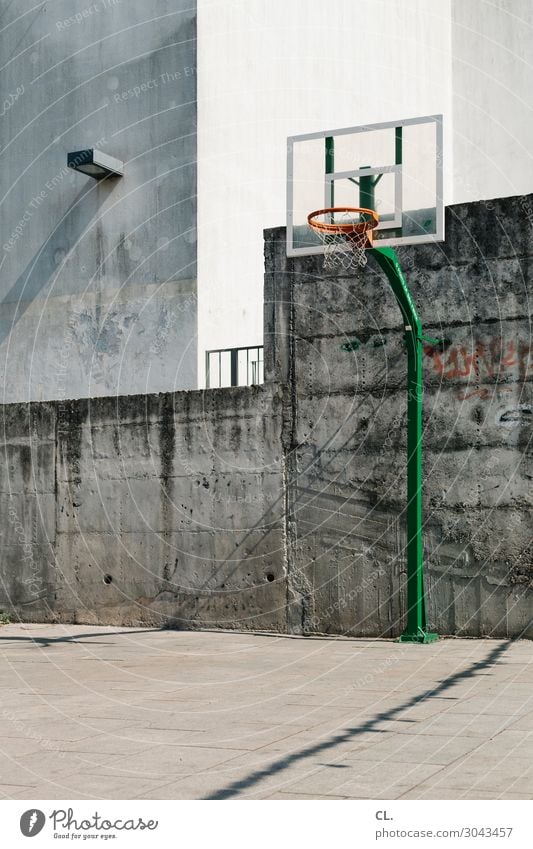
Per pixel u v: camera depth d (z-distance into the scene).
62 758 5.76
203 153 15.13
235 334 15.69
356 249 11.41
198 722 6.81
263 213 16.23
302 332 12.43
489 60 21.06
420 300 11.76
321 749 5.86
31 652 10.91
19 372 16.44
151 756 5.76
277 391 12.49
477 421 11.38
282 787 4.99
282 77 16.41
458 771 5.25
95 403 13.73
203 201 15.09
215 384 15.17
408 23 19.30
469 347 11.48
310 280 12.44
